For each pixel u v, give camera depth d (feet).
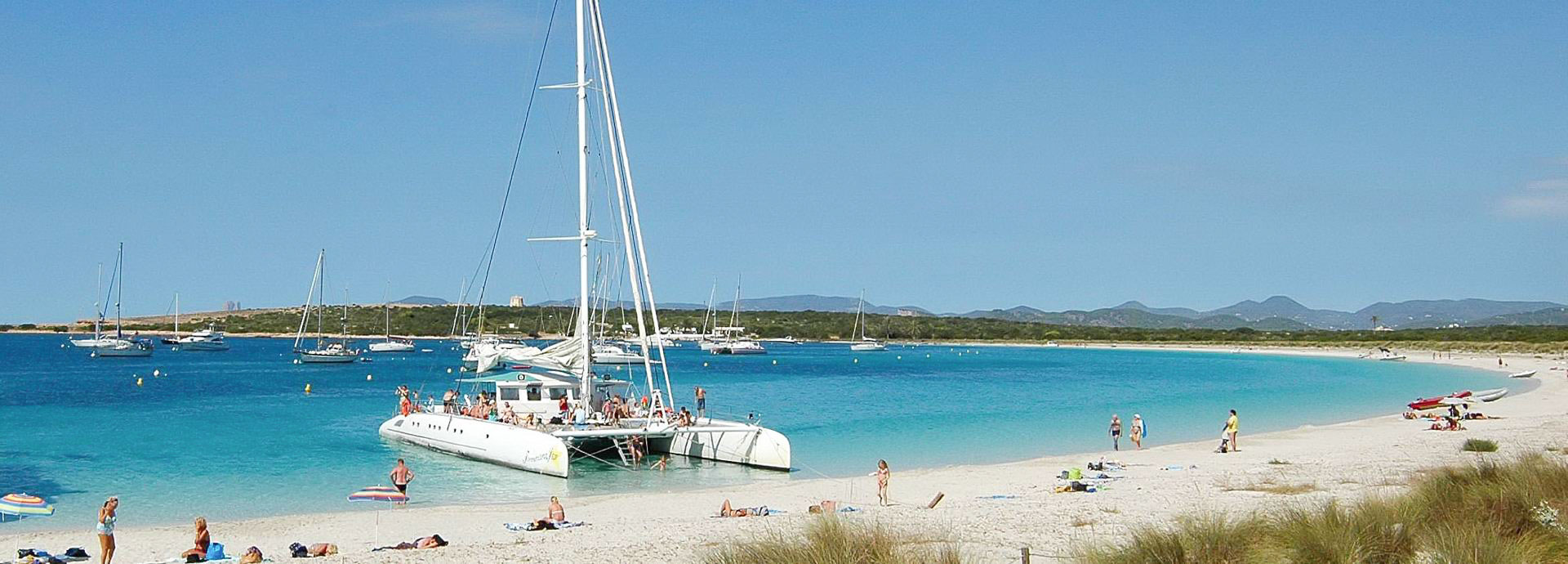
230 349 488.85
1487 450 103.19
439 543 66.23
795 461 115.44
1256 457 111.04
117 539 71.87
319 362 360.28
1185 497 76.69
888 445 129.70
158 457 116.16
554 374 119.96
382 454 116.47
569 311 439.22
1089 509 70.85
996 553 53.42
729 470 105.29
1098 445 130.00
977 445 129.90
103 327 644.27
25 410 175.52
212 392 225.35
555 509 74.59
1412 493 55.72
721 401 209.97
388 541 69.82
